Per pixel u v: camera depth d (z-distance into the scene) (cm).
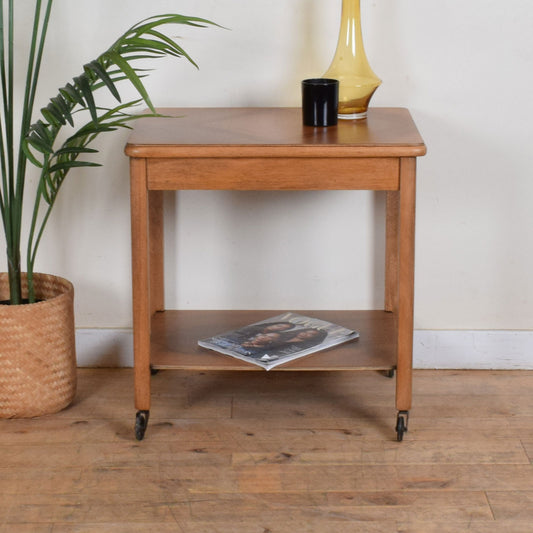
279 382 228
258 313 231
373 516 169
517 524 167
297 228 231
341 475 184
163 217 229
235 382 229
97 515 170
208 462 189
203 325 221
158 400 218
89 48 220
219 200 229
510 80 219
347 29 203
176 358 200
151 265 227
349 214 230
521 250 231
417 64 219
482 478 182
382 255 232
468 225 229
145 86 222
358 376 231
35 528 166
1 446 195
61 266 235
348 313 231
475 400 218
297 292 236
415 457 191
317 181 184
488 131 223
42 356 203
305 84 196
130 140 186
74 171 228
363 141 182
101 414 211
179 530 165
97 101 223
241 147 180
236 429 204
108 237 233
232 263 234
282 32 219
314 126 198
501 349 236
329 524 167
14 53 220
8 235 201
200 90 223
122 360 239
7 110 194
